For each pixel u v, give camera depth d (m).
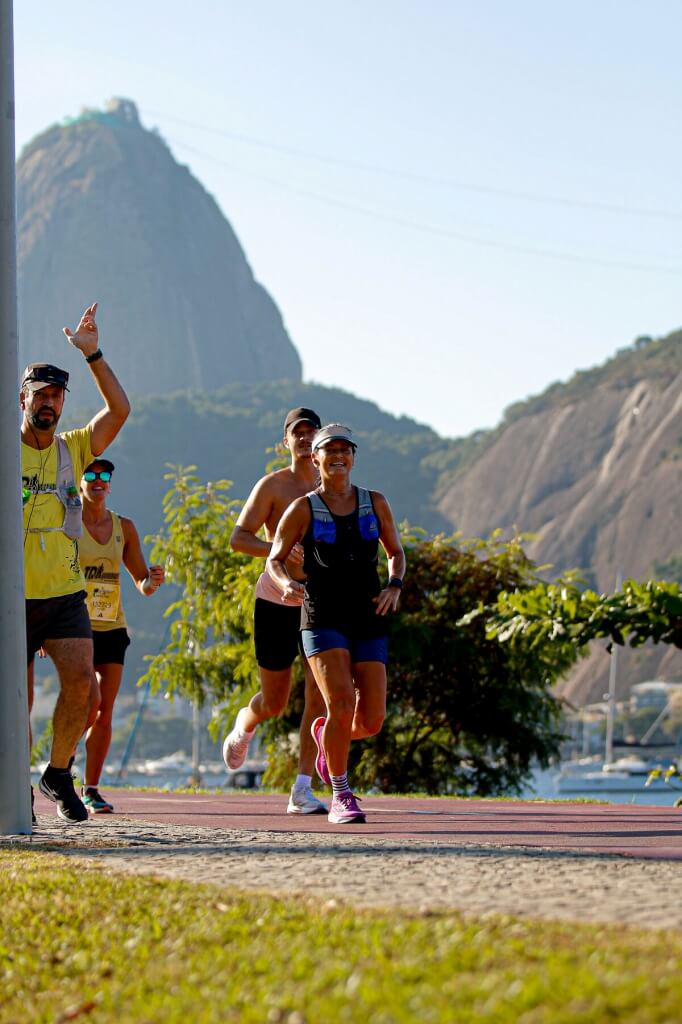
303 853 7.92
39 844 9.03
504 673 32.16
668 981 4.21
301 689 31.31
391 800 17.30
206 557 32.19
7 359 10.30
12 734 9.99
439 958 4.70
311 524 10.68
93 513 14.49
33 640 10.87
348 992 4.40
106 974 5.30
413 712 33.22
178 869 7.36
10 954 5.77
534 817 12.75
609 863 7.15
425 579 31.53
